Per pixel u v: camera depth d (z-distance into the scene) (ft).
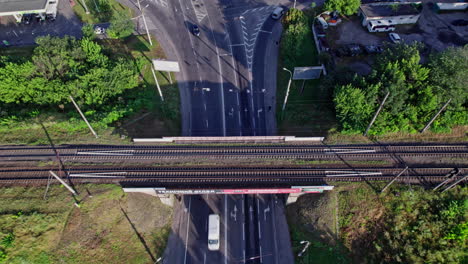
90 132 198.39
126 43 268.41
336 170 178.50
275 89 239.50
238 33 278.87
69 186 169.48
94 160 184.24
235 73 249.96
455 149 184.34
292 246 172.24
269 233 178.60
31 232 155.02
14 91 208.64
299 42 233.35
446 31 261.85
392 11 266.77
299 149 189.06
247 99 234.38
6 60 221.05
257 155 185.98
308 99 229.66
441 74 180.24
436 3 276.00
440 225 156.04
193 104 231.71
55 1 297.94
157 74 247.70
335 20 271.08
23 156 185.88
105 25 285.23
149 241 173.68
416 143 188.44
